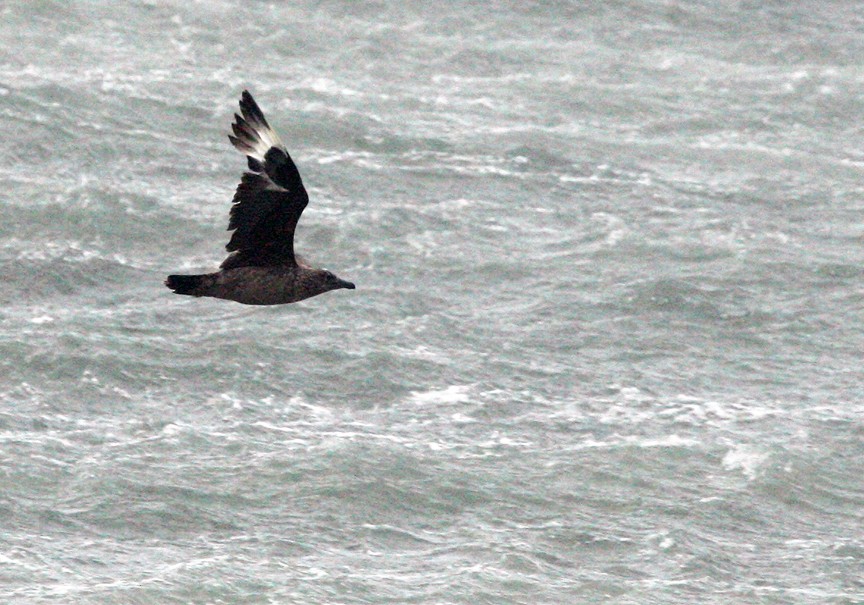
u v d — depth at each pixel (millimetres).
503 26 66375
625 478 31891
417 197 48250
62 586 26516
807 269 44625
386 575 27625
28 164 47375
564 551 28938
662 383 37125
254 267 19734
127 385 35062
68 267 41125
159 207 44906
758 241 46594
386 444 32500
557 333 39562
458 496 30703
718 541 29766
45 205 44062
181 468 31031
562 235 46312
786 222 48781
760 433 34344
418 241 44688
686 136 56719
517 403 35438
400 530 29406
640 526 30047
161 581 26797
